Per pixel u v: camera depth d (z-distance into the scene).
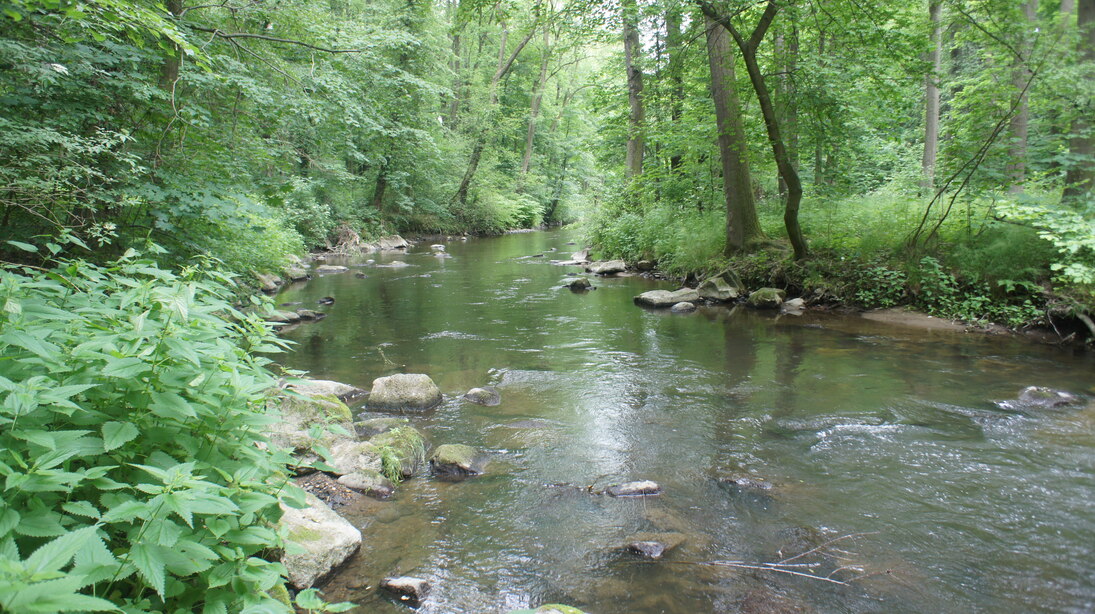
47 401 1.71
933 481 4.07
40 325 2.29
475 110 31.47
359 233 23.92
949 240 9.97
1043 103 9.31
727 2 9.41
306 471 4.04
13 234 5.38
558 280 14.91
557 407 5.65
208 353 2.29
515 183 37.22
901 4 10.89
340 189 21.88
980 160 9.02
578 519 3.61
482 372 6.82
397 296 12.37
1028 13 11.47
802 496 3.90
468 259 20.39
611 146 20.64
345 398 5.77
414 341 8.36
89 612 1.65
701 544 3.34
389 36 9.11
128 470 2.12
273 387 2.99
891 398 5.83
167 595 1.79
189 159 6.43
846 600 2.85
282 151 7.91
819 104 10.53
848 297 10.44
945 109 18.81
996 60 9.93
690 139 14.45
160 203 6.03
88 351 2.02
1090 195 8.04
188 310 2.32
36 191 4.80
